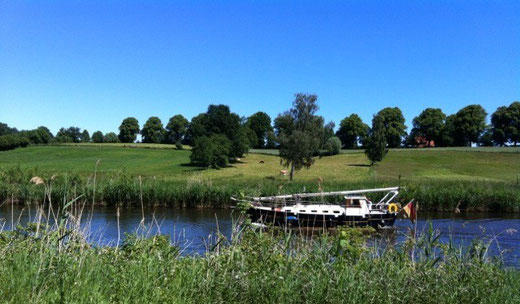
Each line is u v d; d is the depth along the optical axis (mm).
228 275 6801
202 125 108062
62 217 7816
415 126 126438
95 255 7383
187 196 35594
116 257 7453
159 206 35812
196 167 77000
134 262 6945
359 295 6312
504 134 109062
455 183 44125
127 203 35344
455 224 27062
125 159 91750
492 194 35531
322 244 8625
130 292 5605
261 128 130625
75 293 5391
